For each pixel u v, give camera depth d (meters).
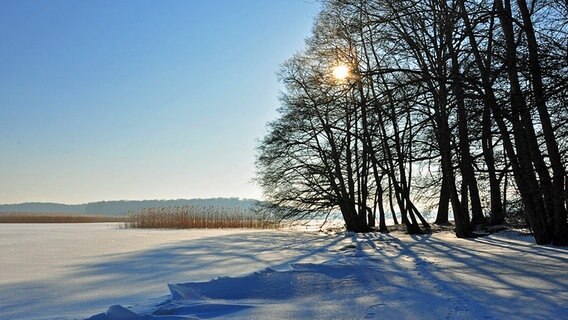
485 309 7.85
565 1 13.67
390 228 35.19
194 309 8.23
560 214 17.58
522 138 17.08
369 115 15.67
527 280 10.45
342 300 8.95
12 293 10.12
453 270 12.23
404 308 8.14
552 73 12.74
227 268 13.70
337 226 40.16
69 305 8.91
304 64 33.19
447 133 16.55
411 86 16.81
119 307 7.80
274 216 38.00
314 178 36.03
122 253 18.39
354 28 17.17
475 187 28.38
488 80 14.62
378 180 32.16
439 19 14.48
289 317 7.75
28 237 29.45
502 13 13.52
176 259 16.06
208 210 44.34
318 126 34.00
